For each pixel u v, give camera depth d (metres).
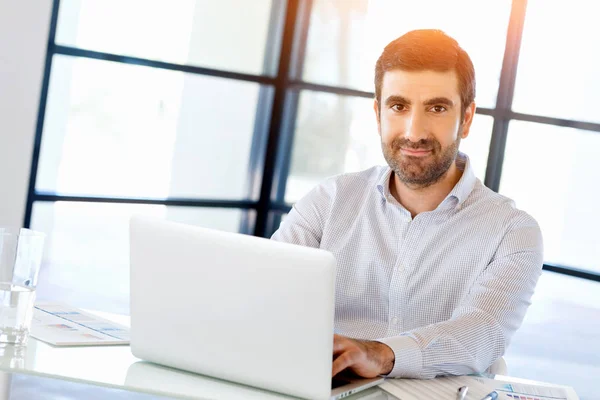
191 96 5.98
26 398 3.47
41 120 5.14
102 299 5.03
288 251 1.47
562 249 5.61
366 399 1.59
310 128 6.32
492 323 1.95
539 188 5.65
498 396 1.71
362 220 2.31
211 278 1.54
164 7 5.70
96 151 5.57
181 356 1.61
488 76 5.70
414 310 2.22
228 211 6.29
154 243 1.60
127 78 5.63
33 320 1.87
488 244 2.18
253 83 6.26
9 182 4.73
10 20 4.57
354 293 2.28
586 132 5.56
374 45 6.12
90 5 5.36
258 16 6.19
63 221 5.39
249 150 6.35
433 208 2.24
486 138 5.71
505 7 5.67
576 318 5.51
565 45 5.60
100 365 1.60
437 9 5.88
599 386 4.81
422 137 2.11
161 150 5.90
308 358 1.49
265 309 1.50
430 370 1.78
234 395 1.52
